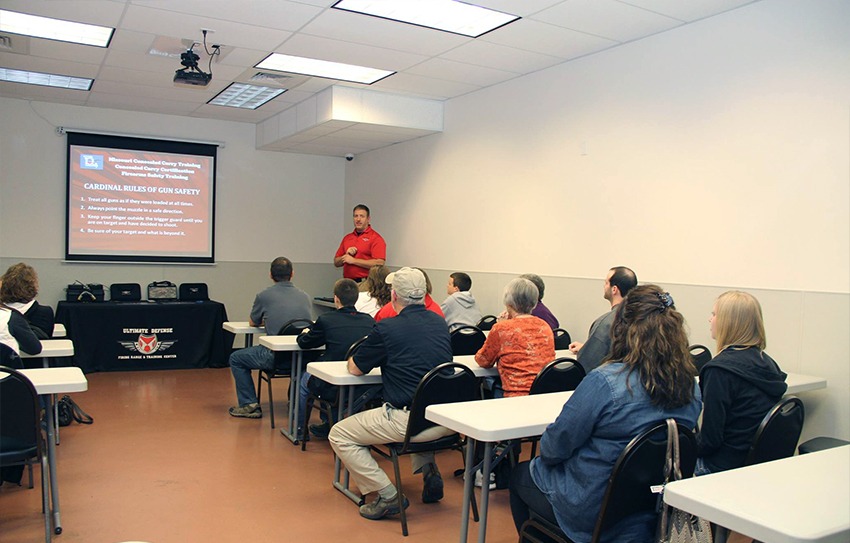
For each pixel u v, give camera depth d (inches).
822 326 128.3
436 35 167.0
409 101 237.0
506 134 212.2
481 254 223.1
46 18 162.7
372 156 296.2
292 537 109.9
